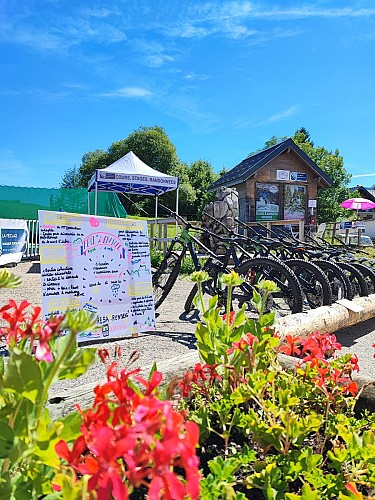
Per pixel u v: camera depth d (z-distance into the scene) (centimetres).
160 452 56
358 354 375
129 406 68
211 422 151
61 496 80
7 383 69
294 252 537
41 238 341
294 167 1634
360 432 139
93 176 1023
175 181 1052
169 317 506
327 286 434
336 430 129
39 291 700
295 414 133
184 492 55
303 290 473
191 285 778
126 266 384
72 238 356
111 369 87
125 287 381
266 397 149
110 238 378
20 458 72
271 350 168
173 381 80
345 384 157
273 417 129
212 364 154
